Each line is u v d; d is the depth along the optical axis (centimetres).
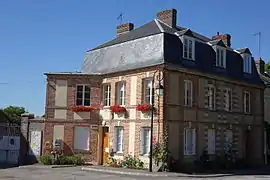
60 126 2345
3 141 2502
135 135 2130
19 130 2484
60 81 2383
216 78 2366
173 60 2095
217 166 2278
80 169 2044
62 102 2366
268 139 2922
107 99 2372
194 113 2202
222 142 2395
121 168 2069
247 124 2633
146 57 2145
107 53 2448
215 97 2373
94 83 2394
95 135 2353
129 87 2212
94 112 2369
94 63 2527
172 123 2058
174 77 2103
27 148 2367
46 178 1642
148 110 2072
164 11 2483
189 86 2214
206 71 2283
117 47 2384
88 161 2327
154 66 2059
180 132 2098
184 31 2212
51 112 2353
